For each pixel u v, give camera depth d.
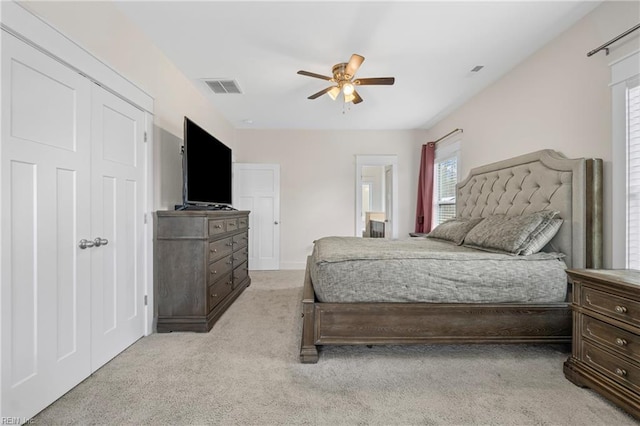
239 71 3.06
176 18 2.21
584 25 2.15
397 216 5.28
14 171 1.35
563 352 2.08
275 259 5.28
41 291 1.47
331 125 5.05
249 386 1.67
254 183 5.26
